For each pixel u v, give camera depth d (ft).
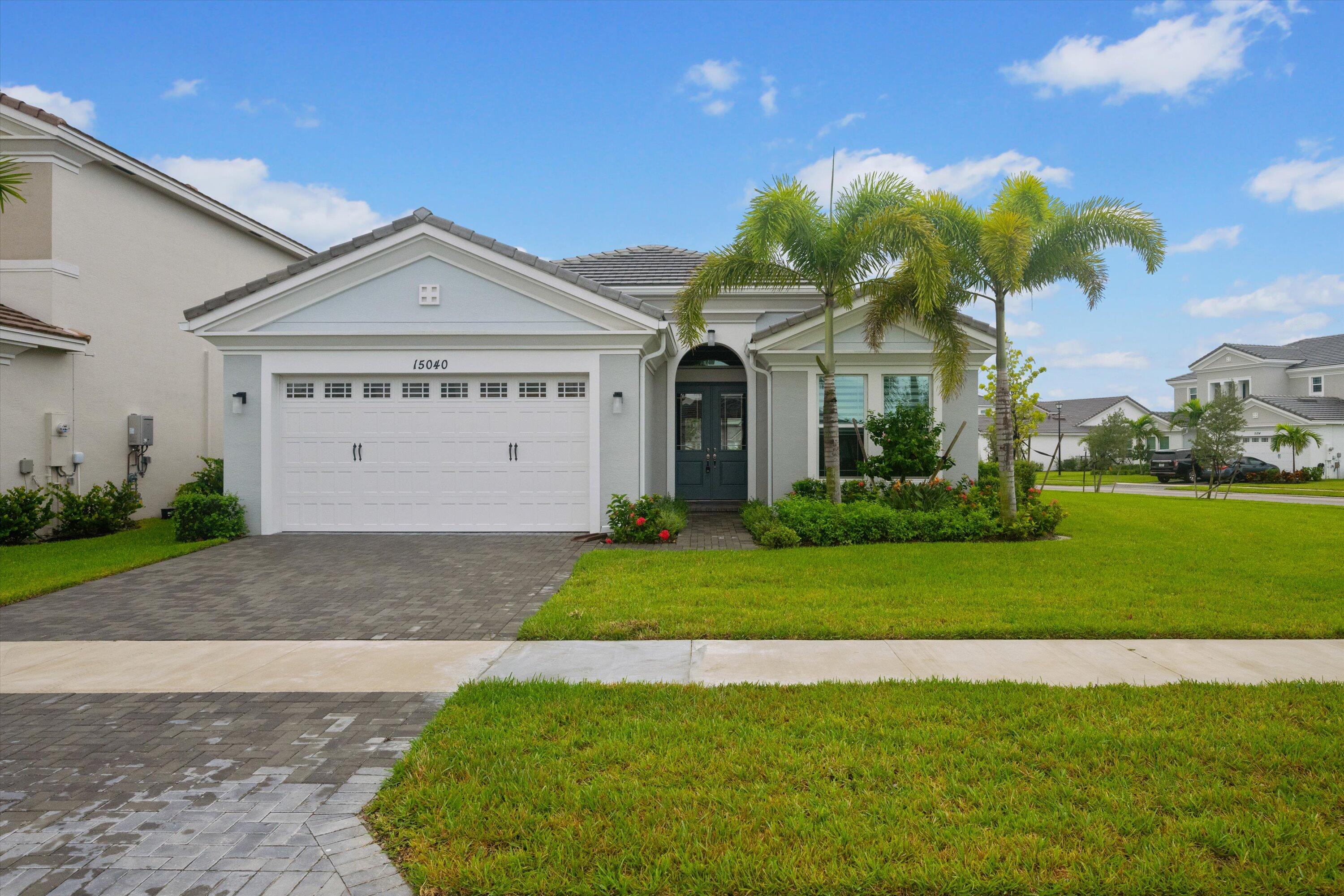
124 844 10.93
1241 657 19.24
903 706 15.52
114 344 47.78
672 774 12.69
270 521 40.01
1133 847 10.38
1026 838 10.59
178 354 53.36
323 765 13.57
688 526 43.80
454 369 40.04
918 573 29.01
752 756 13.29
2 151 42.93
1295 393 145.18
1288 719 14.87
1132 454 145.89
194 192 53.21
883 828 10.89
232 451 40.06
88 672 18.85
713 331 53.01
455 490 40.60
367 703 16.61
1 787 12.75
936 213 38.68
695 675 18.16
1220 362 154.61
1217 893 9.46
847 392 47.42
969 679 17.62
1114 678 17.62
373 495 40.55
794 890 9.64
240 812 11.86
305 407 40.68
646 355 41.83
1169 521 48.26
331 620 23.84
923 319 41.73
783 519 39.40
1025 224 36.22
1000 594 25.67
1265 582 27.73
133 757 13.93
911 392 47.14
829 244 38.17
